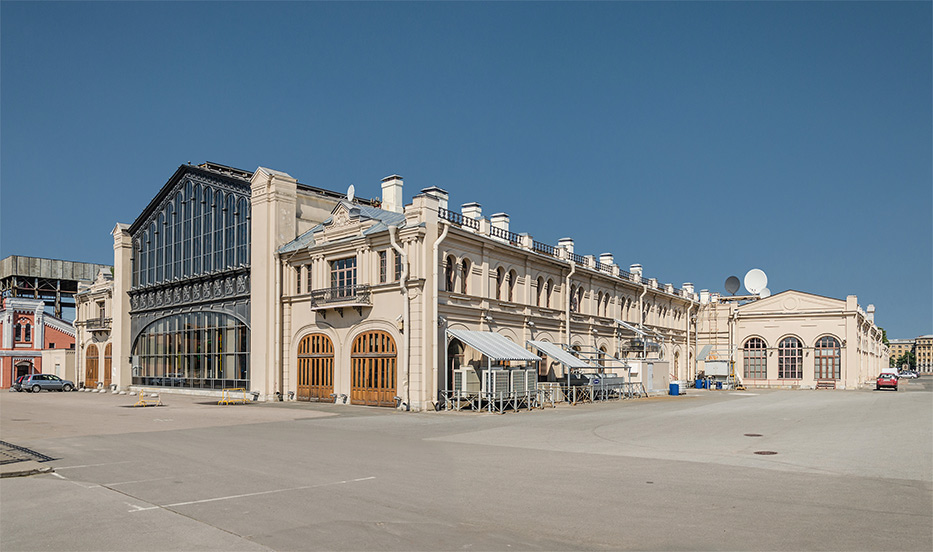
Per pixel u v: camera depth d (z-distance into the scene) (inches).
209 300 1690.5
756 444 713.6
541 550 324.5
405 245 1240.2
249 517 387.2
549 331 1630.2
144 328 1951.3
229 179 1658.5
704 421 987.9
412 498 436.8
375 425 941.2
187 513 397.1
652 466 567.8
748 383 2615.7
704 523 372.8
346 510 403.5
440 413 1151.6
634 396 1777.8
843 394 1889.8
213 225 1717.5
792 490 462.9
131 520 381.4
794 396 1776.6
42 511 404.2
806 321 2534.5
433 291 1232.8
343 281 1379.2
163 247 1911.9
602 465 573.3
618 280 1987.0
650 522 375.6
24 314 2832.2
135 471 542.6
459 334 1266.0
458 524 371.2
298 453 649.0
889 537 343.9
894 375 2310.5
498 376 1202.6
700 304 2706.7
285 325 1485.0
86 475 525.0
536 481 496.7
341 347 1364.4
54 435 804.0
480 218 1471.5
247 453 648.4
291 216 1547.7
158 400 1438.2
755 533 351.9
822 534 350.3
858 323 2534.5
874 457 615.2
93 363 2255.2
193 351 1753.2
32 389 2162.9
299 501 427.8
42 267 2962.6
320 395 1402.6
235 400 1485.0
